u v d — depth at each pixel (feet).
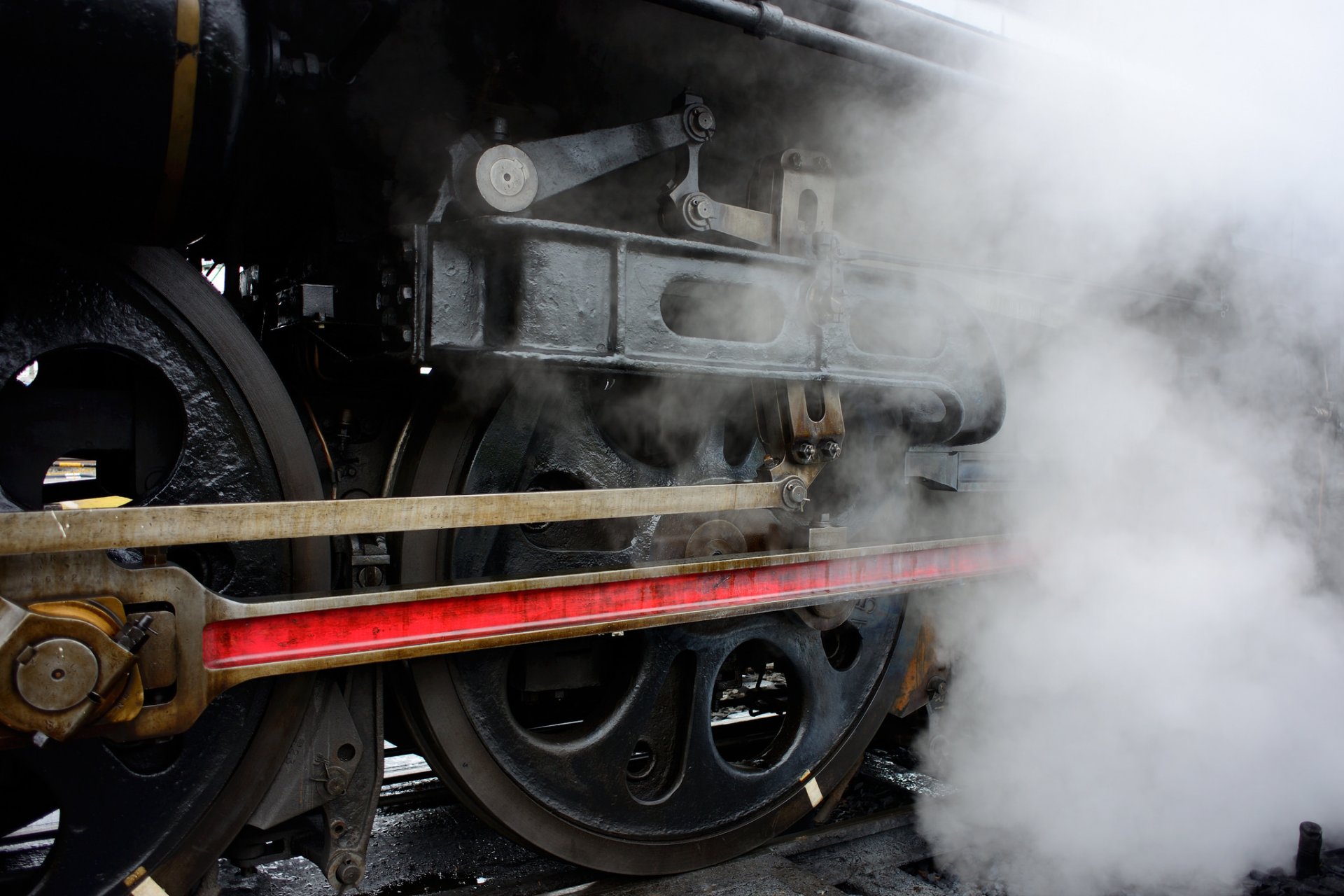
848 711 8.77
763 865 7.79
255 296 7.78
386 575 6.44
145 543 4.43
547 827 6.88
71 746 5.11
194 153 4.49
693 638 7.46
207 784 5.54
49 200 4.58
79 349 5.13
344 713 6.01
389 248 5.90
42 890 5.07
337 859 6.04
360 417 7.00
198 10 4.14
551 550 7.00
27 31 3.83
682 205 6.54
